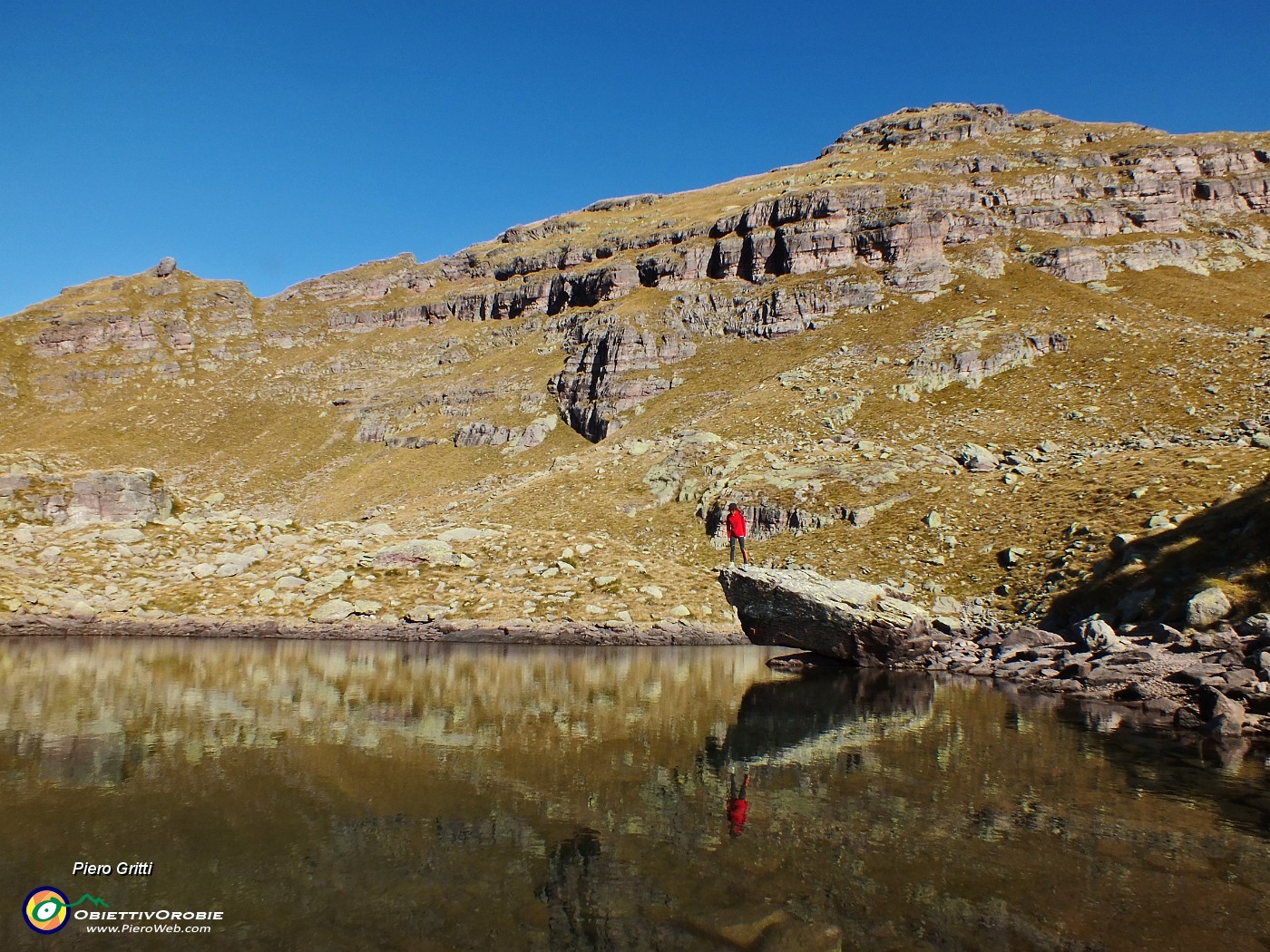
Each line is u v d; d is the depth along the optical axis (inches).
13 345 6619.1
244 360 6904.5
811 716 778.8
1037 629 1318.9
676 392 4256.9
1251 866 389.7
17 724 634.2
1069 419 2920.8
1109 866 385.7
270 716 685.9
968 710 844.6
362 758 545.6
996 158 6087.6
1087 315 3954.2
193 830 399.2
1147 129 6919.3
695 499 2743.6
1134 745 674.8
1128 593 1353.3
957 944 296.8
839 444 2982.3
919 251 4726.9
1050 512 1971.0
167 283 7637.8
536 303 6481.3
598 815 441.1
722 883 350.9
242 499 4714.6
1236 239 5295.3
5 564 1455.5
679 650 1389.0
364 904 317.7
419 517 3420.3
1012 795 504.7
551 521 2778.1
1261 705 815.7
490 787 486.9
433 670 1026.7
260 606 1439.5
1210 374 3068.4
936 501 2257.6
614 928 302.2
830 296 4547.2
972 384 3395.7
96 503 1727.4
